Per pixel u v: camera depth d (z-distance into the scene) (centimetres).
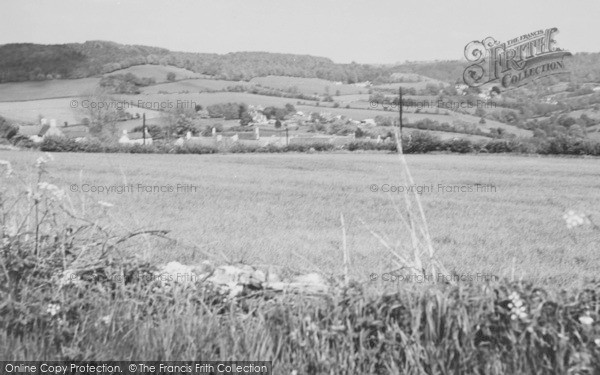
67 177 2953
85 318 510
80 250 625
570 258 1283
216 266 623
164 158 4762
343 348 459
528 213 2128
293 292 542
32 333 504
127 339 500
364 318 461
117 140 5331
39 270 575
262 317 503
